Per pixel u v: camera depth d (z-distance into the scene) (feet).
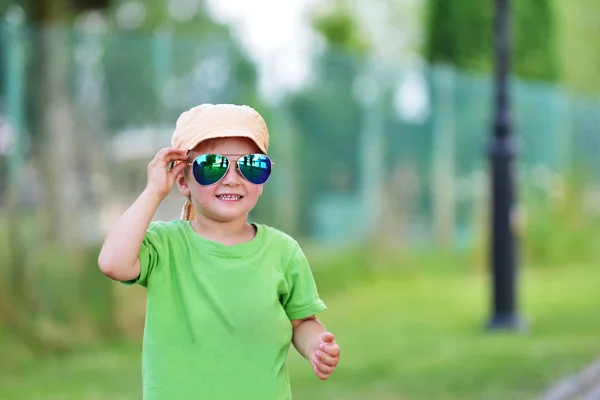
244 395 8.82
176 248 9.12
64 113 26.76
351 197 37.96
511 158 27.99
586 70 61.62
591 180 49.60
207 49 30.73
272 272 9.16
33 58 26.48
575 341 25.23
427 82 40.81
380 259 38.47
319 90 36.78
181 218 9.80
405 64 39.96
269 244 9.30
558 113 47.85
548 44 50.60
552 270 44.27
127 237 8.77
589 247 47.85
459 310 31.99
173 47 29.60
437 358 23.43
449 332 27.61
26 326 24.64
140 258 8.95
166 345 8.88
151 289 9.00
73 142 27.04
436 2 47.16
